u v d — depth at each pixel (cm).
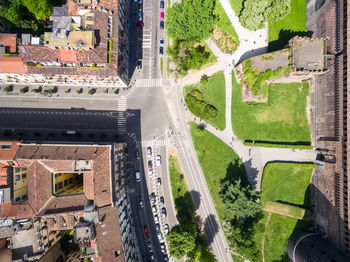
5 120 6469
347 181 5053
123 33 5916
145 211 6506
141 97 6531
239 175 6394
